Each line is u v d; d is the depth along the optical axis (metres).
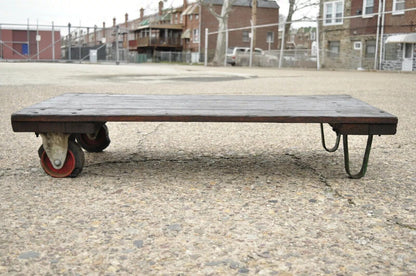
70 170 2.94
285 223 2.21
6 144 4.05
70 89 9.05
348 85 11.36
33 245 1.94
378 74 19.41
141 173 3.10
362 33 27.92
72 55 37.12
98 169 3.19
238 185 2.84
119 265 1.77
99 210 2.37
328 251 1.91
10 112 5.93
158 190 2.72
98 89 9.13
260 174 3.10
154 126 5.16
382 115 2.65
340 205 2.48
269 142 4.28
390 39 24.50
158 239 2.01
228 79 13.75
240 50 36.72
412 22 24.55
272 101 3.23
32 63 29.23
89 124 2.72
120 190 2.71
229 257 1.84
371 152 3.86
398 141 4.35
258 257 1.84
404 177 3.05
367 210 2.41
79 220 2.23
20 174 3.05
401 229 2.15
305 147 4.06
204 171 3.17
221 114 2.61
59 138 2.85
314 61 29.38
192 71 20.30
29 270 1.73
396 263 1.80
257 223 2.21
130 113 2.65
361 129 2.67
